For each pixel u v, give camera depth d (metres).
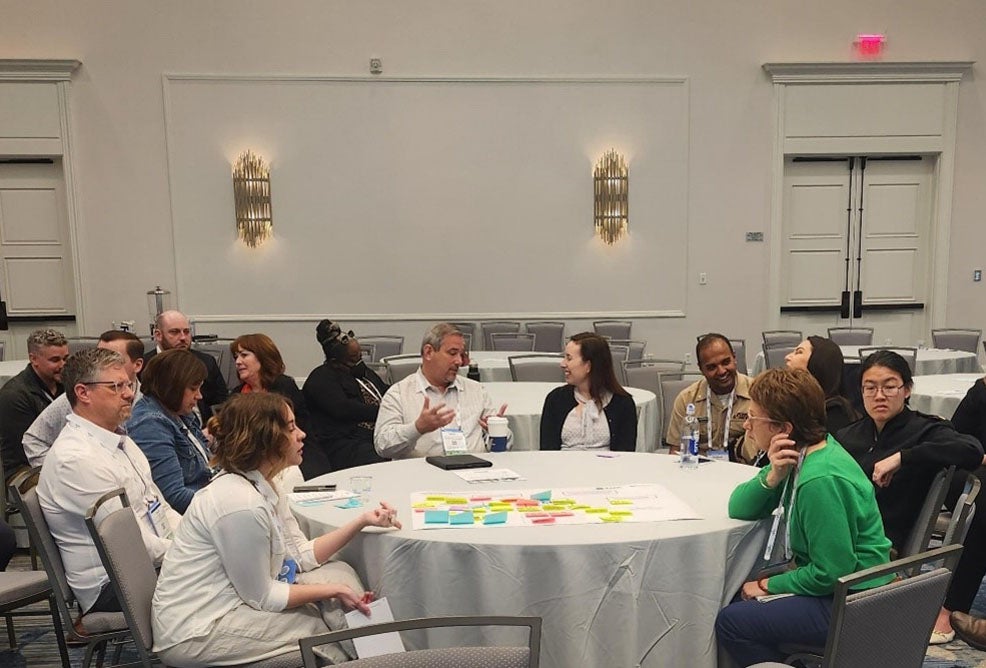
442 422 2.96
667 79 8.44
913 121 8.52
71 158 8.09
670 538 2.11
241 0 8.12
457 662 1.33
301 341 8.55
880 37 8.47
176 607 2.03
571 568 2.06
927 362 6.12
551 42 8.38
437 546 2.11
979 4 8.48
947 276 8.77
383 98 8.34
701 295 8.71
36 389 3.99
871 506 2.11
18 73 7.91
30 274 8.35
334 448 4.15
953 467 2.50
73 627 2.29
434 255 8.55
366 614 2.09
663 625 2.13
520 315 8.68
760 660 2.12
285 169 8.34
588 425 3.43
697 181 8.58
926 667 2.84
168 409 2.97
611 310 8.70
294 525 2.32
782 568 2.32
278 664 2.01
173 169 8.22
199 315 8.41
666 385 4.50
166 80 8.10
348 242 8.48
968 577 3.04
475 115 8.42
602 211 8.54
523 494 2.54
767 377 2.24
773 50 8.46
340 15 8.21
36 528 2.27
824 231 8.83
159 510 2.64
